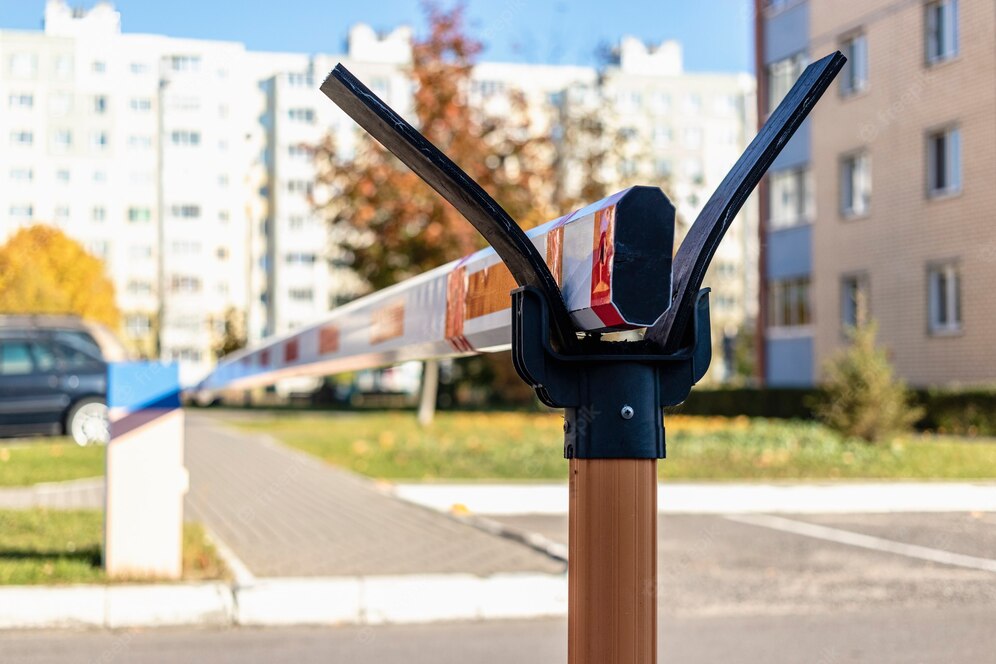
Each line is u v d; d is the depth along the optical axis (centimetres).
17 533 804
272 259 7850
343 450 1684
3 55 6300
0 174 6341
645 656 131
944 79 2234
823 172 2652
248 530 884
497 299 154
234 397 6000
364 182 2209
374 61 8250
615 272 116
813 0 2619
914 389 1984
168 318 5794
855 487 1073
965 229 2202
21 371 1808
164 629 604
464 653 550
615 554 131
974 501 935
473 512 1073
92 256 5125
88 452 1512
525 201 2262
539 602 650
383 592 635
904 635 562
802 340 2775
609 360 132
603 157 2441
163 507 656
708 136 8675
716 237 131
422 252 2248
